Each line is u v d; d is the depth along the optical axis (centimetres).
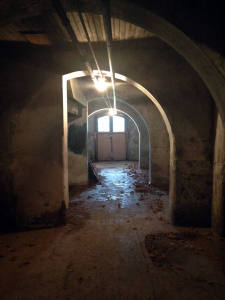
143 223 398
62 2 243
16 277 236
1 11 246
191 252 287
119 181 835
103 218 427
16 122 383
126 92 732
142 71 391
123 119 1630
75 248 302
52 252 291
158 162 739
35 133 389
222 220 332
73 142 744
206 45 228
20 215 383
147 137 1088
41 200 389
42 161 392
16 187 382
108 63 396
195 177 378
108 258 274
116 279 230
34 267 255
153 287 217
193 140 378
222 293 209
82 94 710
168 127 411
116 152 1630
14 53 381
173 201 391
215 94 271
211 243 314
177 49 273
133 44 377
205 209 378
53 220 389
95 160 1611
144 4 233
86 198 582
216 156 352
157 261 265
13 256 281
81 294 207
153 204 525
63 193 398
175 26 232
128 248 301
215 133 357
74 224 396
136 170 1109
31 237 343
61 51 389
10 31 334
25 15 263
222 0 224
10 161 380
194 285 220
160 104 388
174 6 231
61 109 396
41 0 237
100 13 266
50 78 392
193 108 378
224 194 325
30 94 387
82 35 349
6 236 349
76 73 408
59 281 228
